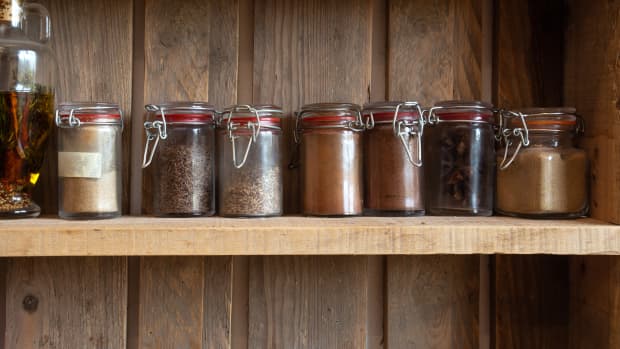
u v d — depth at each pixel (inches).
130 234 28.4
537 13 37.7
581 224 30.4
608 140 31.5
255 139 32.5
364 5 37.4
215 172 34.9
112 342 36.2
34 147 32.2
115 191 32.6
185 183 32.6
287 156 37.0
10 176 31.6
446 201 34.1
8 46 31.6
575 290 36.9
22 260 35.8
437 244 29.2
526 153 32.8
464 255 37.7
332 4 37.3
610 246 29.6
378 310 37.9
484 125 34.6
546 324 37.7
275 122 33.4
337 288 37.2
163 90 36.5
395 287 37.4
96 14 36.2
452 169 34.2
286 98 37.2
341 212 32.4
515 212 33.0
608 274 32.5
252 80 37.3
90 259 36.2
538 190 32.3
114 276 36.3
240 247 28.7
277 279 37.1
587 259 35.3
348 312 37.2
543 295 37.7
